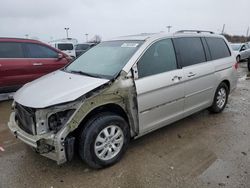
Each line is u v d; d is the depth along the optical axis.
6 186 2.87
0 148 3.79
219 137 4.12
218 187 2.81
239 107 5.82
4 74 6.23
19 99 3.12
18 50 6.54
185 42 4.23
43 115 2.76
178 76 3.86
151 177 3.01
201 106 4.58
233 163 3.30
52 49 7.23
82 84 3.10
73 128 2.78
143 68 3.46
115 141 3.23
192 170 3.15
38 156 3.53
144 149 3.69
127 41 3.96
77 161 3.38
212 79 4.65
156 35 3.89
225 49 5.18
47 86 3.26
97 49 4.28
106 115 3.11
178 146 3.79
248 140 4.00
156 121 3.70
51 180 2.98
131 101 3.29
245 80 9.84
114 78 3.18
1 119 5.10
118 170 3.16
